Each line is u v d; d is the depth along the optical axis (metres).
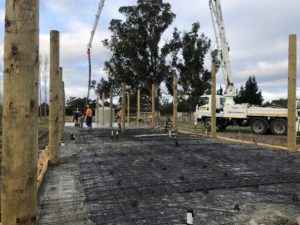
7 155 2.13
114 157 7.93
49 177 6.00
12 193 2.12
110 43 34.72
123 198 4.77
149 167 6.79
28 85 2.15
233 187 5.35
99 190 5.15
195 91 37.09
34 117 2.19
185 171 6.43
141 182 5.61
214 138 11.91
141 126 19.77
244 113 16.78
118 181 5.57
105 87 35.31
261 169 6.62
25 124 2.14
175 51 36.50
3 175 2.16
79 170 6.55
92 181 5.69
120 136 12.84
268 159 7.64
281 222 3.90
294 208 4.38
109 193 5.00
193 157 7.88
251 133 16.86
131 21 34.66
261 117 16.33
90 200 4.68
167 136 12.70
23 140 2.14
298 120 14.91
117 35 34.69
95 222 3.90
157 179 5.81
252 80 40.72
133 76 34.34
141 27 34.69
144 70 33.75
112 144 10.26
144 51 34.69
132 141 11.02
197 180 5.75
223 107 17.86
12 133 2.12
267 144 10.09
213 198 4.78
